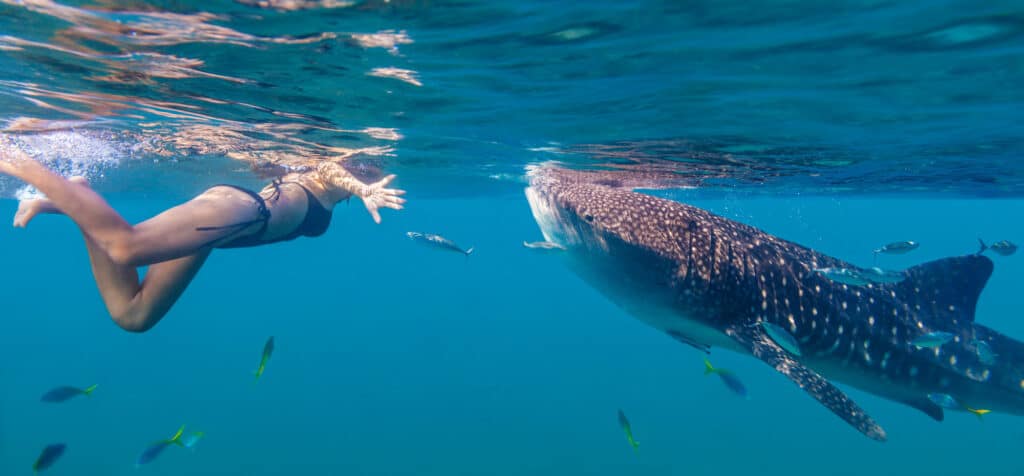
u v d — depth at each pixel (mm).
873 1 3627
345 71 5461
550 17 4016
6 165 3096
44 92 6547
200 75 5699
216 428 21562
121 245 3299
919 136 7883
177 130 8680
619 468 18547
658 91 5898
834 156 9844
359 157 11234
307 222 5168
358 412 24328
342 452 19875
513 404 26094
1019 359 6449
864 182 14195
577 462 19062
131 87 6242
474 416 24125
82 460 18109
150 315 3809
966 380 6359
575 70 5242
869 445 20500
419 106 6930
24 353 37281
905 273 6605
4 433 20141
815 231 67000
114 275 3627
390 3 3811
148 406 24188
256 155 10695
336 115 7520
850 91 5652
